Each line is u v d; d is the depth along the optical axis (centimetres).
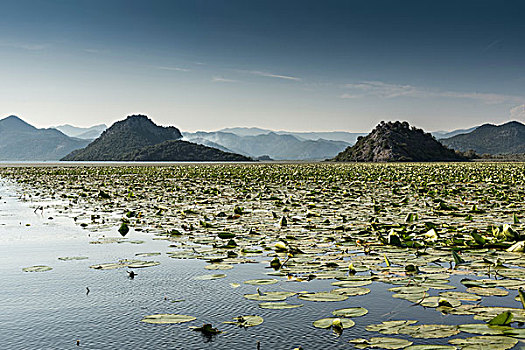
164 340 328
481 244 625
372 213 1009
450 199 1341
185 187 1909
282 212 1039
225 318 371
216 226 833
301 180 2388
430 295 411
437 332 322
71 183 2261
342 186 1911
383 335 324
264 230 784
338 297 403
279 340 324
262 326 351
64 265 554
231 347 313
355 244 654
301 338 326
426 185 1886
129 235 757
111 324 359
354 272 498
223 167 4922
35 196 1532
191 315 379
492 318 347
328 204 1204
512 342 300
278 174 3047
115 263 557
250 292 436
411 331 326
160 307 398
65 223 898
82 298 426
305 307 392
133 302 412
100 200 1366
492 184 1975
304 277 481
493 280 454
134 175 3106
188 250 627
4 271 527
